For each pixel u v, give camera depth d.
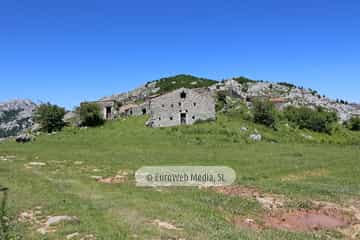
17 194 19.91
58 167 32.62
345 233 15.38
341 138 101.44
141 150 49.50
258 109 90.50
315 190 23.03
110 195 20.30
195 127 74.50
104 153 45.41
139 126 81.69
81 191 21.44
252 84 195.50
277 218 17.12
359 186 25.70
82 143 58.97
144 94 167.75
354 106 179.25
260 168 34.34
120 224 14.19
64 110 85.69
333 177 30.06
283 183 25.72
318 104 163.38
